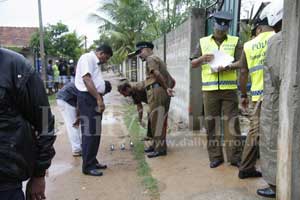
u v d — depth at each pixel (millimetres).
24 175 1831
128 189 4004
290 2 2389
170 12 14211
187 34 6969
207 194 3619
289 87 2436
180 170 4445
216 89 4281
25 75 1763
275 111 2896
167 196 3682
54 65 18344
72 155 5551
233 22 5312
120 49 21500
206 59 4250
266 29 3629
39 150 1934
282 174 2590
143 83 6094
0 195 1768
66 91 5383
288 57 2439
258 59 3611
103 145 6078
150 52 5203
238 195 3539
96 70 4473
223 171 4270
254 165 3926
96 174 4500
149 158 5109
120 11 19578
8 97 1714
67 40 24344
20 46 21078
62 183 4285
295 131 2428
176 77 8430
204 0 10250
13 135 1742
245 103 4227
